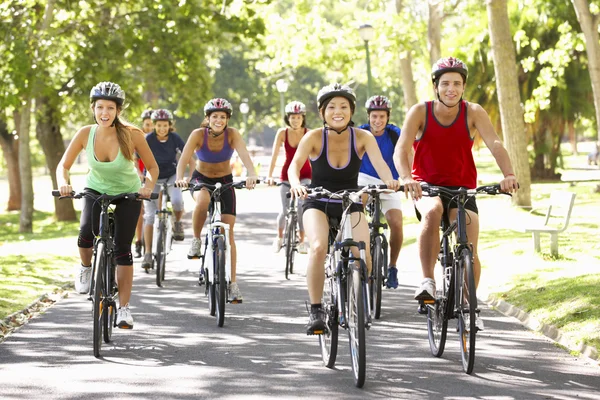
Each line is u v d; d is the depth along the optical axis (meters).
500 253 27.86
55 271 27.36
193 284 24.45
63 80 54.56
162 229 24.17
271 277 25.92
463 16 71.12
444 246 14.53
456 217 14.29
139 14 51.91
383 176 13.88
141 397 12.40
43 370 14.05
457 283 13.88
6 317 18.77
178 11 51.22
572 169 95.06
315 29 65.12
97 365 14.41
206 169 20.23
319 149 13.83
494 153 14.04
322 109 13.92
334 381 13.24
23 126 50.00
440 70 14.07
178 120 132.50
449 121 14.27
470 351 13.45
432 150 14.41
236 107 142.25
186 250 33.62
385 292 22.53
